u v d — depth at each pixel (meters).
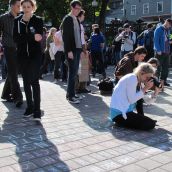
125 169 3.05
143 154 3.40
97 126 4.32
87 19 22.06
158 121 4.58
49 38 9.24
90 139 3.83
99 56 9.14
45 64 9.42
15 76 5.31
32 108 4.70
